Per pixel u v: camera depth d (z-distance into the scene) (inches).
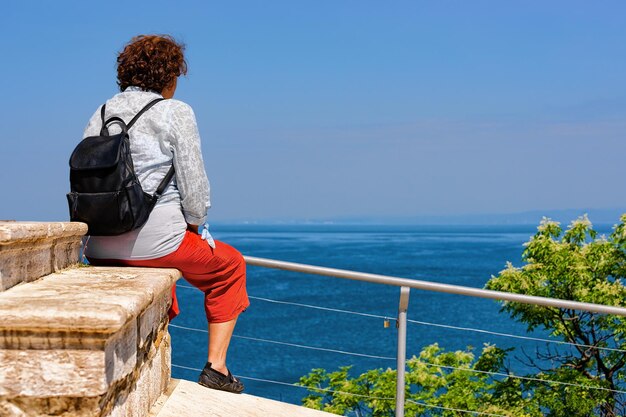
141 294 99.3
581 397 421.1
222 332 146.6
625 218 500.4
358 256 4724.4
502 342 1438.2
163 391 137.9
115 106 134.7
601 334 486.0
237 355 1349.7
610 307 150.6
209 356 147.3
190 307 2005.4
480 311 1991.9
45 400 87.4
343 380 490.9
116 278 114.7
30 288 101.0
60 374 87.3
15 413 87.3
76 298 93.3
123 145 124.5
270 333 1628.9
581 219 508.1
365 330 1670.8
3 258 98.0
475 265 3841.0
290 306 2126.0
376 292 2516.0
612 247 498.6
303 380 505.0
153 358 127.0
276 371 1197.1
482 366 480.1
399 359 157.5
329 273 154.6
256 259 153.2
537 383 445.1
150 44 137.5
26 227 101.0
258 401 147.6
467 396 451.5
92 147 124.1
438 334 1606.8
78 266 130.0
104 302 91.0
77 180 124.1
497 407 436.5
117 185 122.6
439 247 6412.4
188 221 136.8
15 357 87.0
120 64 138.4
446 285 153.4
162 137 130.3
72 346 87.4
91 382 87.7
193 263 137.0
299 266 153.5
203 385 146.4
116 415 99.0
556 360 476.7
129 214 124.3
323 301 2228.1
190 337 1480.1
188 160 131.1
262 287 2662.4
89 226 126.2
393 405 462.0
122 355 98.9
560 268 483.8
